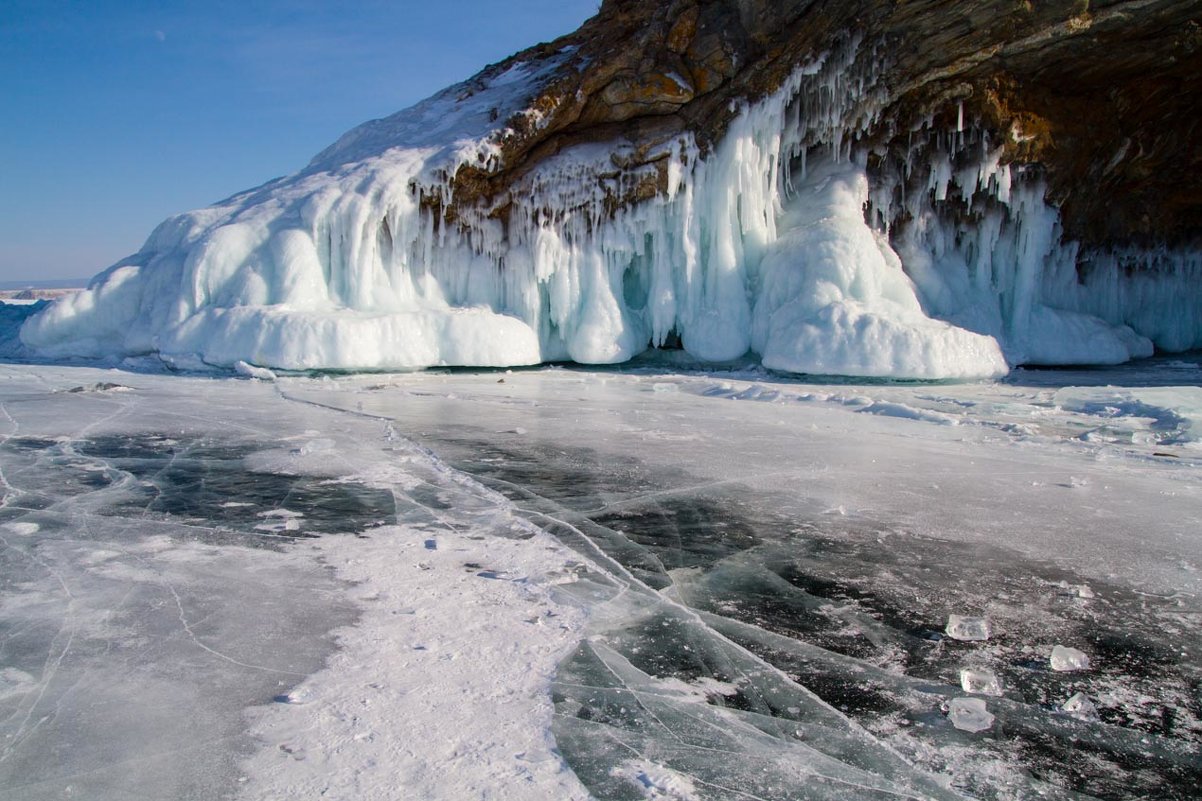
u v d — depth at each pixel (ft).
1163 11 42.52
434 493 20.08
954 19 43.32
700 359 48.85
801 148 49.80
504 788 8.27
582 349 48.26
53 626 12.04
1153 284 60.44
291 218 46.65
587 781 8.50
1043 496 20.31
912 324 42.55
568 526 17.58
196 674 10.61
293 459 23.58
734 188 48.08
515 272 49.01
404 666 10.91
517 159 48.65
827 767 9.02
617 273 50.19
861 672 11.36
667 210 49.16
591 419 31.19
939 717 10.20
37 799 8.00
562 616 12.79
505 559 15.30
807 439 27.45
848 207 47.32
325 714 9.62
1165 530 17.63
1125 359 51.96
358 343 42.65
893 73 45.37
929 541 16.94
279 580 14.02
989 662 11.73
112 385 38.19
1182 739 9.79
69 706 9.79
